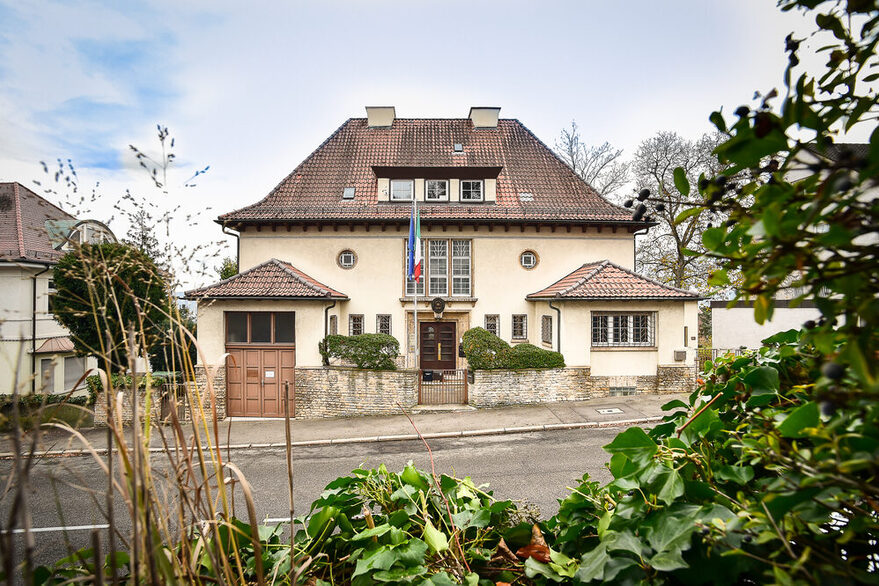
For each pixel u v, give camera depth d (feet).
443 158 66.39
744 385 5.20
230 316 48.11
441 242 57.62
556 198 62.08
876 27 2.98
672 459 4.85
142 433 4.35
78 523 20.59
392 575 4.96
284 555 5.54
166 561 4.04
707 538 3.66
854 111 2.89
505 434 36.42
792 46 3.45
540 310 54.90
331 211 57.57
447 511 6.22
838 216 2.46
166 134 4.84
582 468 27.45
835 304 2.64
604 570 4.38
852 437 2.91
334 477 27.71
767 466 3.85
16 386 3.41
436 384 45.98
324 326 47.57
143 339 4.58
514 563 5.84
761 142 2.61
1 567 3.18
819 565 3.04
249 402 47.39
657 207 3.84
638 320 48.93
